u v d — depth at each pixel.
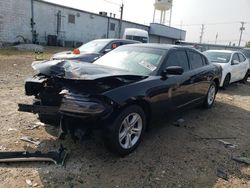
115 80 3.62
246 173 3.58
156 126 4.68
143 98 3.78
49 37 28.33
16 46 23.25
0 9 23.94
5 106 5.52
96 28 34.78
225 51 10.91
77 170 3.32
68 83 3.52
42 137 4.12
